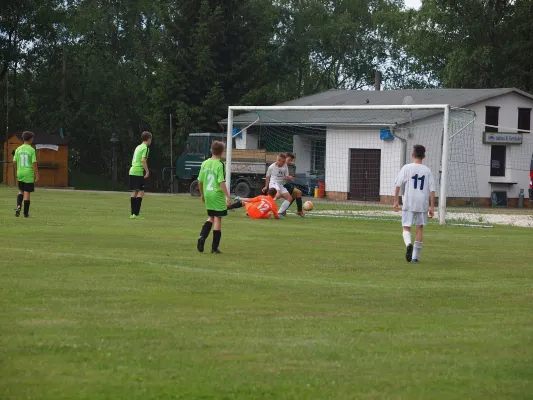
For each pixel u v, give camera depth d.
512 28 85.88
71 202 48.72
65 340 11.70
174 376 10.04
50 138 81.31
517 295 17.03
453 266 22.56
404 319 13.99
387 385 9.86
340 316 14.16
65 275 18.05
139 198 36.91
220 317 13.77
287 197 40.75
